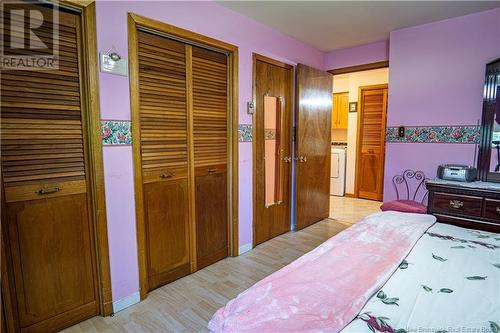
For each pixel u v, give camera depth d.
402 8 2.55
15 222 1.55
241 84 2.75
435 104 2.92
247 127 2.86
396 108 3.16
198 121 2.45
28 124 1.56
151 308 2.01
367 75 5.12
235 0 2.38
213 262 2.70
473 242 1.49
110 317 1.91
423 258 1.28
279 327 0.82
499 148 2.50
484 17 2.61
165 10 2.08
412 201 2.99
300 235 3.45
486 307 0.91
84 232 1.82
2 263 1.49
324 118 3.88
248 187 2.95
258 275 2.47
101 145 1.80
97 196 1.81
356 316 0.87
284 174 3.45
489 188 2.23
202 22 2.34
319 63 3.88
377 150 5.12
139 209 2.04
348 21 2.86
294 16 2.73
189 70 2.34
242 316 0.88
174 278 2.38
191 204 2.45
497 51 2.57
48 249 1.68
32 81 1.56
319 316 0.85
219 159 2.68
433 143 2.96
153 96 2.11
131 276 2.03
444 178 2.62
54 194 1.68
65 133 1.69
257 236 3.12
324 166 3.99
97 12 1.73
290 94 3.44
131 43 1.91
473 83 2.70
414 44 2.99
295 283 1.04
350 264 1.19
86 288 1.86
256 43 2.87
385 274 1.10
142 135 2.06
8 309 1.52
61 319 1.77
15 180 1.54
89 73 1.72
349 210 4.56
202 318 1.90
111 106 1.84
